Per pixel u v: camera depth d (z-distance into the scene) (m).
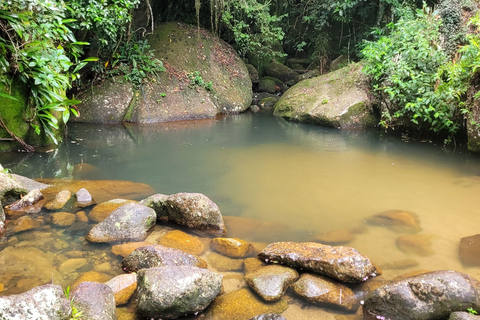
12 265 2.36
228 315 2.00
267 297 2.10
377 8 10.58
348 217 3.24
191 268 2.08
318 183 4.06
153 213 2.99
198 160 4.82
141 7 8.98
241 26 9.66
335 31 11.66
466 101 5.50
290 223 3.12
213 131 6.63
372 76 7.29
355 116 7.08
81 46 6.71
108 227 2.80
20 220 3.00
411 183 4.07
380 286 2.12
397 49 6.79
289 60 12.07
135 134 6.25
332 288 2.18
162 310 1.92
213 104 8.30
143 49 7.95
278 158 4.98
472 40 5.31
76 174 4.16
